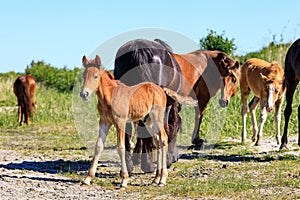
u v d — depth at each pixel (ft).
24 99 68.59
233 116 56.24
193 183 31.27
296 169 35.58
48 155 43.60
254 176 33.47
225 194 28.81
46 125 68.18
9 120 71.61
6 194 27.81
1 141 53.72
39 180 32.55
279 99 46.29
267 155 41.75
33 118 71.92
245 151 44.16
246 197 28.09
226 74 42.14
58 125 67.62
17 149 47.42
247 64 49.14
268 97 43.16
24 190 29.09
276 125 47.29
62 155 43.73
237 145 47.50
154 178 32.27
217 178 32.78
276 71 44.32
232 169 36.19
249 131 54.19
